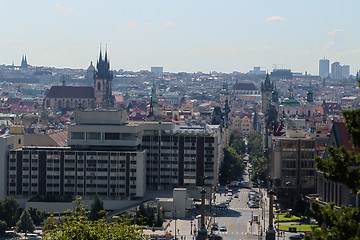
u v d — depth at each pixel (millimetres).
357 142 192125
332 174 192750
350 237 184500
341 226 186750
